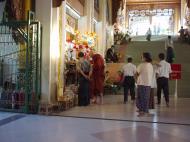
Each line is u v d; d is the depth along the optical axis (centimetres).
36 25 830
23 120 711
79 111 874
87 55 1123
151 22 3009
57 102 884
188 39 2138
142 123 703
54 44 904
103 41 1797
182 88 1464
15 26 812
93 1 1502
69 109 917
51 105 830
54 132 594
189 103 1144
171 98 1352
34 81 825
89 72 1025
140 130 626
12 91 824
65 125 663
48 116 771
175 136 579
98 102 1123
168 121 734
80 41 1171
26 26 811
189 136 580
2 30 834
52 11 899
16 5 820
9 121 695
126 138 555
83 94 1013
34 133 584
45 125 659
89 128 636
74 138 549
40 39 857
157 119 759
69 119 736
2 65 849
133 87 1129
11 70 846
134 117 782
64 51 999
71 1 1173
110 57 1752
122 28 2569
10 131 597
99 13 1797
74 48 1100
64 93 978
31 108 809
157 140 545
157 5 2970
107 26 2023
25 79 810
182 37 2188
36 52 823
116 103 1104
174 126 677
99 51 1762
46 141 526
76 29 1369
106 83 1474
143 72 821
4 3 798
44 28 872
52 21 899
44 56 870
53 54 898
